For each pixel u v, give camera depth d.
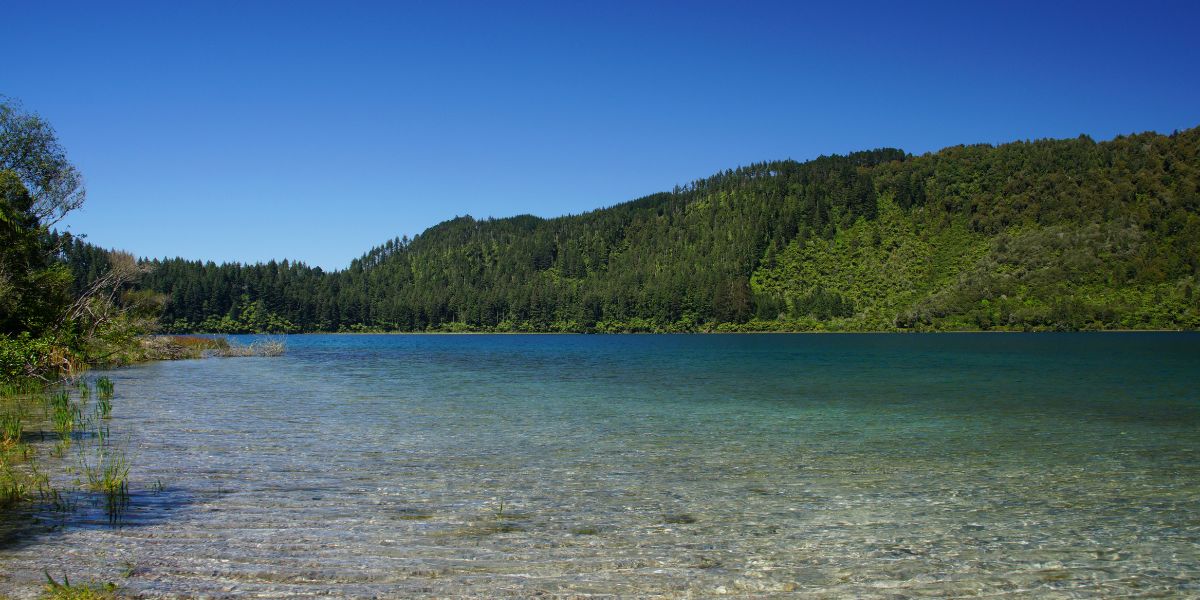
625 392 34.78
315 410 26.28
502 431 21.33
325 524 10.69
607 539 10.12
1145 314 166.25
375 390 35.31
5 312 35.38
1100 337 138.25
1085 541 10.34
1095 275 186.50
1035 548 9.97
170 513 11.16
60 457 15.92
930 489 13.77
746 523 11.11
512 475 14.79
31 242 37.62
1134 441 20.03
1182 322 161.62
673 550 9.65
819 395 33.47
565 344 124.62
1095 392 34.97
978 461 16.84
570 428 22.12
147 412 24.77
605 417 24.97
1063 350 85.38
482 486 13.66
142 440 18.62
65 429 19.88
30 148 40.34
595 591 8.06
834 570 8.92
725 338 160.38
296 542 9.72
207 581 8.15
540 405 28.73
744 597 7.96
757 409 27.59
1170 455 17.80
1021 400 31.25
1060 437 20.73
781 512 11.84
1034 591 8.34
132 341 52.25
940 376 46.06
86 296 47.41
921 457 17.33
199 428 21.09
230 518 10.93
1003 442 19.77
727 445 18.98
